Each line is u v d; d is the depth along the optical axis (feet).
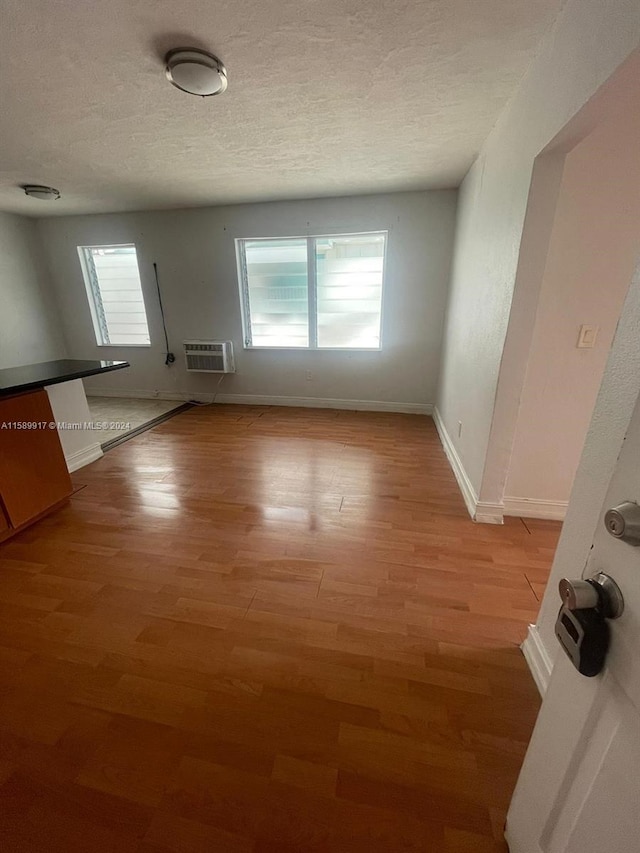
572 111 3.87
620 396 2.75
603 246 5.39
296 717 3.58
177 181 10.41
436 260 12.05
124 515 7.11
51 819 2.87
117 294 15.55
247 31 4.58
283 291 13.83
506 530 6.59
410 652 4.25
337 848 2.69
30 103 6.20
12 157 8.59
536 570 5.59
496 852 2.66
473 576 5.46
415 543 6.23
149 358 15.87
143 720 3.56
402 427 12.28
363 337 13.69
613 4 3.09
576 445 6.49
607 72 3.19
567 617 1.63
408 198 11.66
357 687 3.86
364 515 7.09
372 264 12.84
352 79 5.57
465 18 4.35
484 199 7.53
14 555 5.94
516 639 4.42
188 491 8.05
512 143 5.88
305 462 9.55
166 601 5.00
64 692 3.82
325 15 4.33
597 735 1.71
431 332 12.86
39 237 15.14
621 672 1.50
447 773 3.13
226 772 3.15
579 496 3.34
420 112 6.54
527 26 4.46
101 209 13.61
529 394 6.31
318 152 8.36
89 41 4.73
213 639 4.42
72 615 4.78
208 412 14.15
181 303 14.71
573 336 5.90
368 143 7.84
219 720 3.56
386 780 3.09
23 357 14.93
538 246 5.28
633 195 5.11
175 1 4.10
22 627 4.60
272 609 4.86
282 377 14.74
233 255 13.58
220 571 5.57
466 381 8.41
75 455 9.16
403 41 4.76
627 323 2.63
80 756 3.27
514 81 5.56
